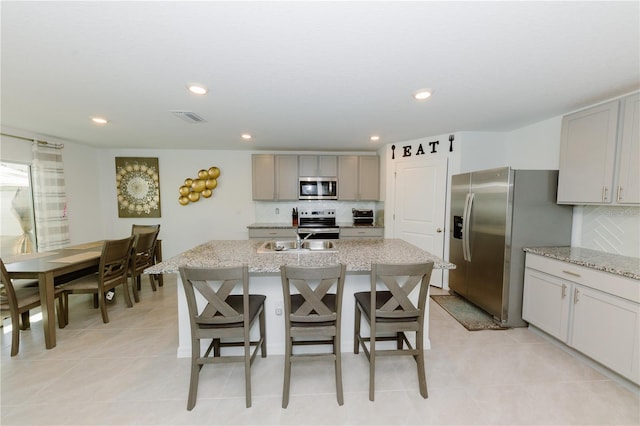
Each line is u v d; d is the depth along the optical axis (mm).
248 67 1733
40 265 2482
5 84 1988
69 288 2709
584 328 2037
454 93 2184
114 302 3389
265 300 2189
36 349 2314
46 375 1979
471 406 1685
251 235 4570
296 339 2266
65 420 1581
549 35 1379
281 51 1540
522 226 2627
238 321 1702
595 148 2203
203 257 2201
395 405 1699
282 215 5031
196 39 1419
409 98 2291
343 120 2967
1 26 1290
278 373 2018
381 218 4688
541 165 3039
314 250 2469
